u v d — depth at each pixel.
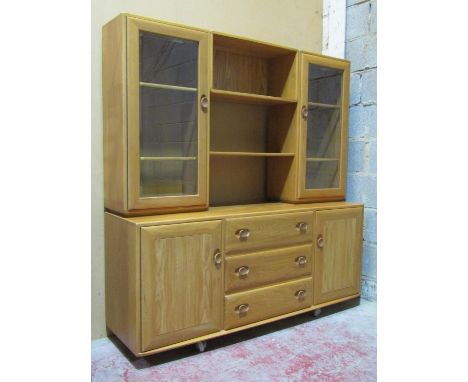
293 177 2.60
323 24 3.06
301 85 2.53
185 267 1.97
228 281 2.12
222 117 2.59
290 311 2.39
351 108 2.94
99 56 2.15
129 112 1.93
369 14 2.79
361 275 2.87
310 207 2.49
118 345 2.17
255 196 2.78
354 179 2.95
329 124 2.80
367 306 2.78
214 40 2.31
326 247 2.55
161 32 1.99
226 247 2.10
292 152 2.60
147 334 1.88
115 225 2.05
